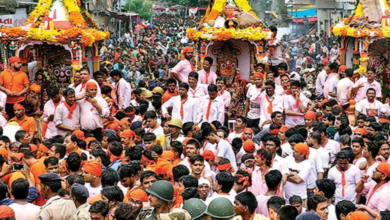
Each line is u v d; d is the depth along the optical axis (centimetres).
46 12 1784
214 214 757
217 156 1189
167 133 1321
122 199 866
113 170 950
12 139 1348
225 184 930
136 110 1602
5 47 1770
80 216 830
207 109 1516
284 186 1084
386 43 2098
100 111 1446
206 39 1816
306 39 4081
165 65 2778
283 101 1552
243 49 1908
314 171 1138
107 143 1245
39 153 1163
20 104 1499
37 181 1014
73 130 1446
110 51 3575
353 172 1104
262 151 1017
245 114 1617
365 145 1141
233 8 1836
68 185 932
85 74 1518
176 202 917
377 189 1013
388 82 2112
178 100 1516
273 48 1973
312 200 890
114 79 1677
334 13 4019
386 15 2019
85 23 1870
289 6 4891
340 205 907
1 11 2441
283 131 1274
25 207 872
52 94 1446
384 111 1602
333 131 1388
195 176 1012
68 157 1015
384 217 876
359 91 1758
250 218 840
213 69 1909
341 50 2136
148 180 889
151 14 7194
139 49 3869
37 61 1888
